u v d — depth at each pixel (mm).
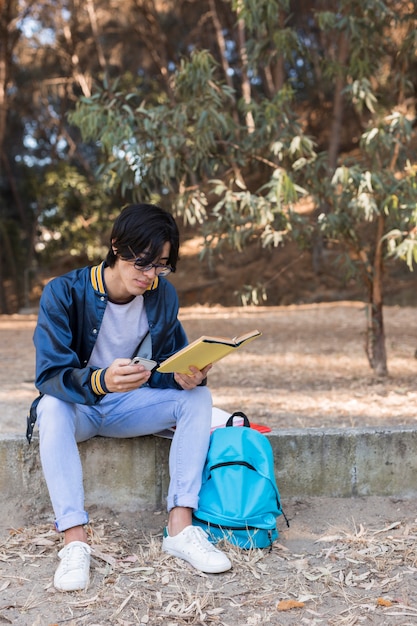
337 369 7406
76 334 2998
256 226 5918
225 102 6340
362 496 3596
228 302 20969
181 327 3186
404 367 7336
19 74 24766
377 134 5629
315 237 6332
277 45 6000
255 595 2637
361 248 6273
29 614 2492
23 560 2920
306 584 2715
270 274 21078
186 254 23594
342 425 4805
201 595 2627
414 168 5590
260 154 6246
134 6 22312
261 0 5715
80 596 2615
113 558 2879
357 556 2932
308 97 25844
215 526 3012
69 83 24469
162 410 3094
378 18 6152
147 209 2785
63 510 2799
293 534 3193
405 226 5879
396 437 3582
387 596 2609
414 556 2904
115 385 2723
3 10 20047
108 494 3477
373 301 6660
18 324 13914
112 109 5773
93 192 21906
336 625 2414
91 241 21984
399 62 6418
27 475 3408
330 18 6086
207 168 5984
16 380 7016
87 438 3266
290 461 3545
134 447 3459
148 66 24922
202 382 3092
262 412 5285
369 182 5395
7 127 27281
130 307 3006
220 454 3086
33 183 22656
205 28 23562
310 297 19703
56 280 2984
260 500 3020
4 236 24703
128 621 2445
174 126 5711
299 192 5852
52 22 23172
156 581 2732
